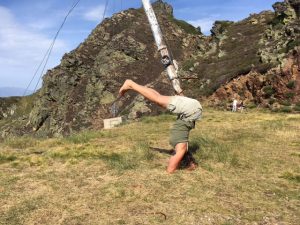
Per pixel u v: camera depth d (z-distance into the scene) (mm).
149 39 65312
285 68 31875
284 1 44438
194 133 13484
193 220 5633
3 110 96812
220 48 50219
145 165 8383
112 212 5910
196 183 7215
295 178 7793
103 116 53062
